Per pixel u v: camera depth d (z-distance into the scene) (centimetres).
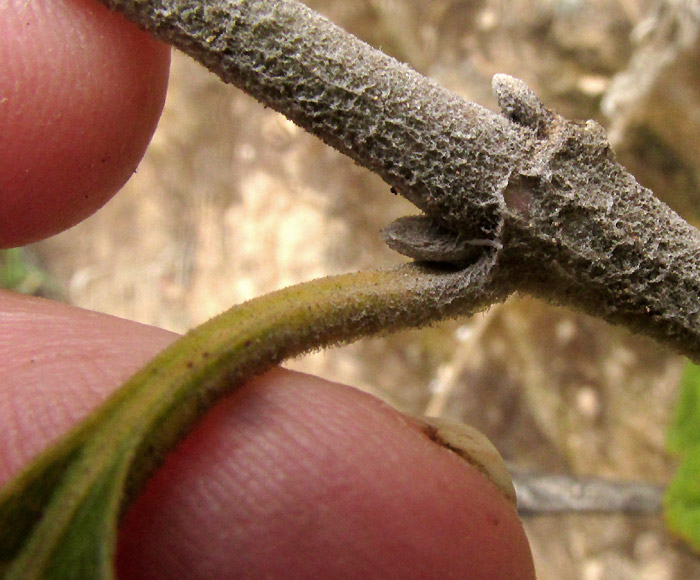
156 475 5
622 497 8
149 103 6
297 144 15
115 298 17
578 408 12
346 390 5
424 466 5
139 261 17
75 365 5
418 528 5
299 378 5
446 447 5
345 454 5
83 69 6
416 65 13
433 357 14
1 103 5
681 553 12
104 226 17
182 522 5
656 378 12
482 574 5
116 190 6
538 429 13
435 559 5
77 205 6
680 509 8
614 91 10
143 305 16
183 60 16
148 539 5
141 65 6
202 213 16
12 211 6
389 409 5
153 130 6
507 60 12
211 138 16
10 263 15
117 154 6
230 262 16
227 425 5
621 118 10
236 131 16
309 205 15
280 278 15
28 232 6
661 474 12
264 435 5
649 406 12
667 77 10
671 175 10
